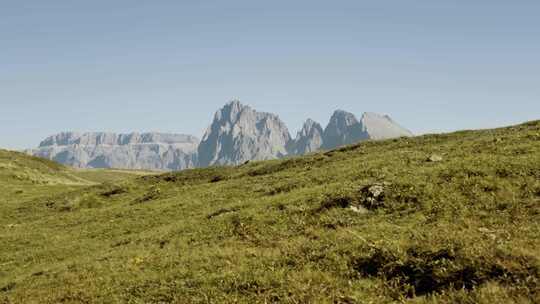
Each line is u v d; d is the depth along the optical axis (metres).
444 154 32.25
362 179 27.67
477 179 21.34
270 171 48.16
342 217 20.61
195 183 53.88
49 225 39.19
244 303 12.54
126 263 19.75
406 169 27.41
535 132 32.97
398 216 19.36
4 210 51.50
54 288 18.44
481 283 11.22
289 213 22.95
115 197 52.41
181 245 21.67
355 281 12.94
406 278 12.50
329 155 48.50
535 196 18.31
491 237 13.71
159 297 14.38
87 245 28.02
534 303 9.73
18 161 91.12
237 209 27.16
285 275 14.09
